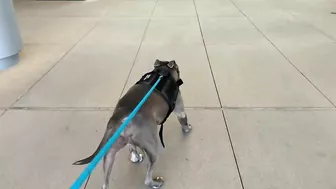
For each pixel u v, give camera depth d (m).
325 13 4.43
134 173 1.41
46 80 2.39
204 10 4.80
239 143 1.60
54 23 4.11
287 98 2.06
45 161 1.50
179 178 1.38
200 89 2.21
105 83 2.32
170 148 1.57
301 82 2.30
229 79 2.38
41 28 3.87
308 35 3.44
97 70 2.57
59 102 2.05
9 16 2.57
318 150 1.54
